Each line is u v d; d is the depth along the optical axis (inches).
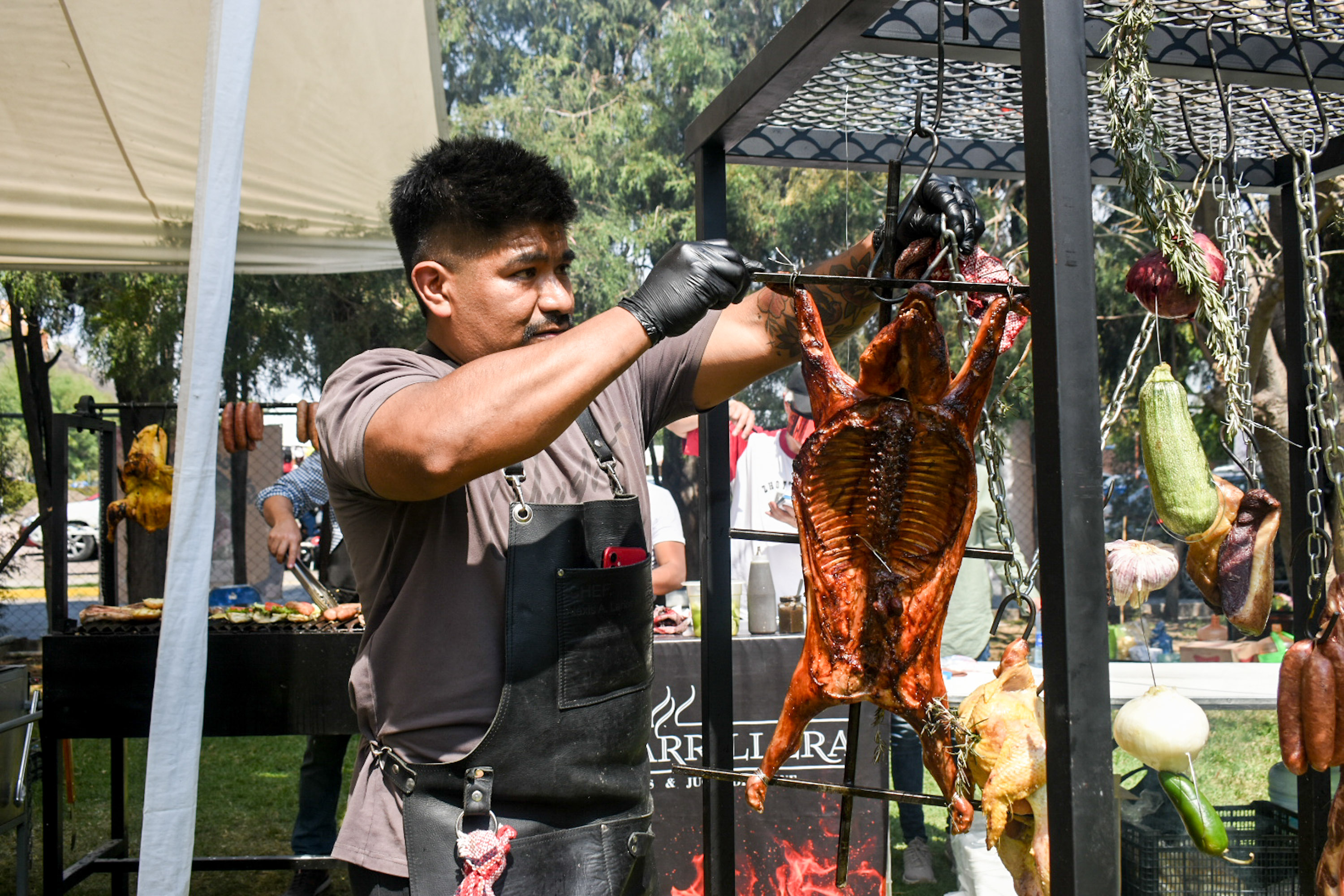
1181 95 57.3
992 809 51.3
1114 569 79.0
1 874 152.3
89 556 468.4
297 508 147.9
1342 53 62.7
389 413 48.6
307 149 161.2
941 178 50.8
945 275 51.4
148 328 288.4
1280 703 60.2
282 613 132.9
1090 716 37.7
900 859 154.0
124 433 166.9
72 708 120.8
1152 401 58.3
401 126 161.6
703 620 69.7
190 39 127.4
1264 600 63.2
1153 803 110.2
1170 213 52.7
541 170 57.6
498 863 52.1
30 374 245.3
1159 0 56.6
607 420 63.1
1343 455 59.2
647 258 346.3
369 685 58.0
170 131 145.5
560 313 58.8
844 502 50.7
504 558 56.9
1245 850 104.9
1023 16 39.3
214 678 120.1
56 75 131.3
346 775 211.9
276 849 161.2
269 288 318.0
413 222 57.6
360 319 334.0
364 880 56.4
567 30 380.5
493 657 55.8
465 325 57.8
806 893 125.1
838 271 61.3
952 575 49.6
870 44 55.7
